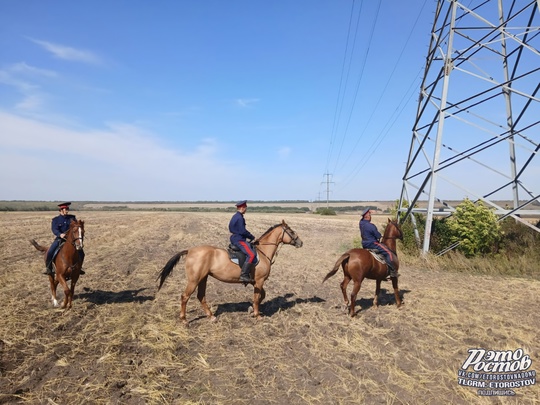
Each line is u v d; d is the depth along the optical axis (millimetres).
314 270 16625
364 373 6344
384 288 12766
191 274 8727
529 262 15609
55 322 8680
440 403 5484
